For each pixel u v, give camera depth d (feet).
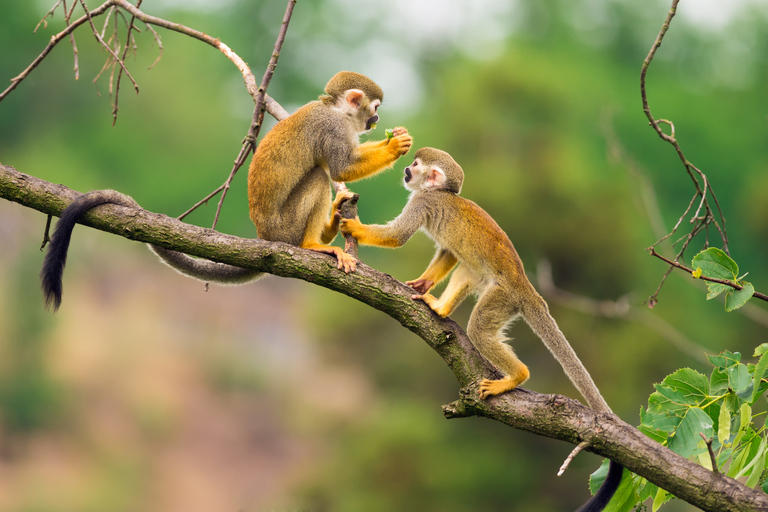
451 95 80.84
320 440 73.20
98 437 83.41
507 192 67.46
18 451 79.71
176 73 142.41
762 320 38.42
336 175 23.67
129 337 99.04
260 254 19.65
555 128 78.74
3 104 129.08
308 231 23.08
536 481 60.59
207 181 132.05
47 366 87.30
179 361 98.37
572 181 68.59
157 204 130.41
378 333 70.23
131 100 136.26
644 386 61.82
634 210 67.92
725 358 18.22
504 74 77.92
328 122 23.77
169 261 22.08
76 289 104.53
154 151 136.56
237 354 102.32
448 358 19.58
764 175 90.68
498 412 18.70
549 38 134.21
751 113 115.14
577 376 20.92
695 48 129.70
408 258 65.87
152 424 86.84
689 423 17.60
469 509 59.47
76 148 131.54
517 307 21.52
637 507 18.95
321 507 61.72
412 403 65.21
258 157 23.00
